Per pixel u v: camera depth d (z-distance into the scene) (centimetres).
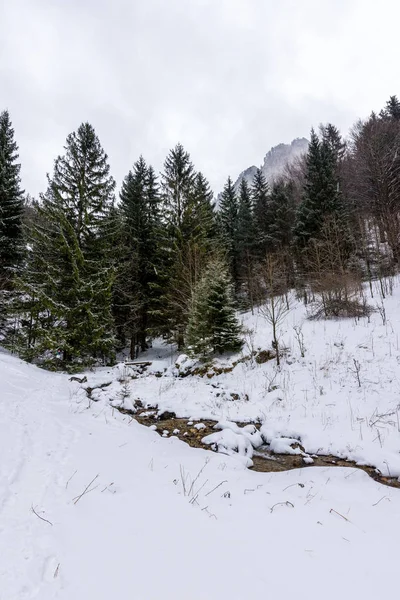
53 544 260
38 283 1348
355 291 1458
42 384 944
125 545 268
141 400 916
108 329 1552
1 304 1541
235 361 1192
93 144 1575
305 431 654
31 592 207
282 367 1084
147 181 2161
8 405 653
